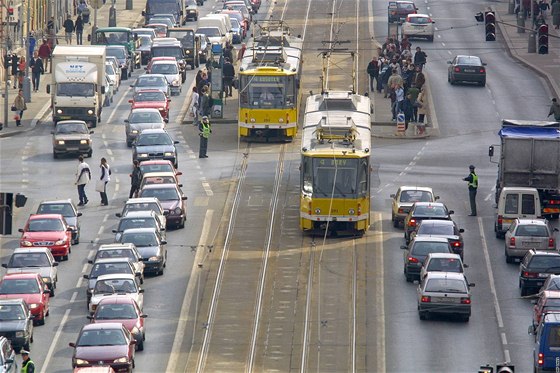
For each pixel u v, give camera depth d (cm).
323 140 19600
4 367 13188
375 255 18488
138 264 17088
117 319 15112
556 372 13488
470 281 17538
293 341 15475
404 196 19800
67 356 14888
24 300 15400
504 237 19300
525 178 19900
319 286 17262
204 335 15650
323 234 19362
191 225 19850
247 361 14875
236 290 17150
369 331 15750
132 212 18775
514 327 15875
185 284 17362
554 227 19650
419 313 16038
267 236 19300
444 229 18225
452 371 14512
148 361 14812
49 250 17438
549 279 15938
